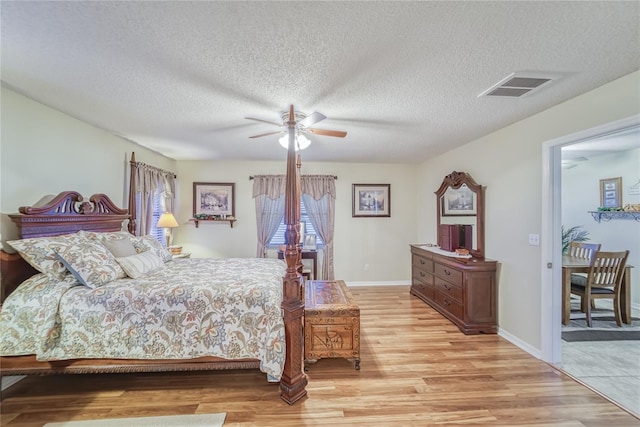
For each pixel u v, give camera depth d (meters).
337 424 1.89
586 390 2.24
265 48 1.69
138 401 2.13
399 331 3.38
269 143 3.92
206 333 2.17
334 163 5.50
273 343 2.14
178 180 5.19
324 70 1.94
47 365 2.12
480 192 3.59
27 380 2.41
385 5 1.33
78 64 1.88
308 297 2.96
